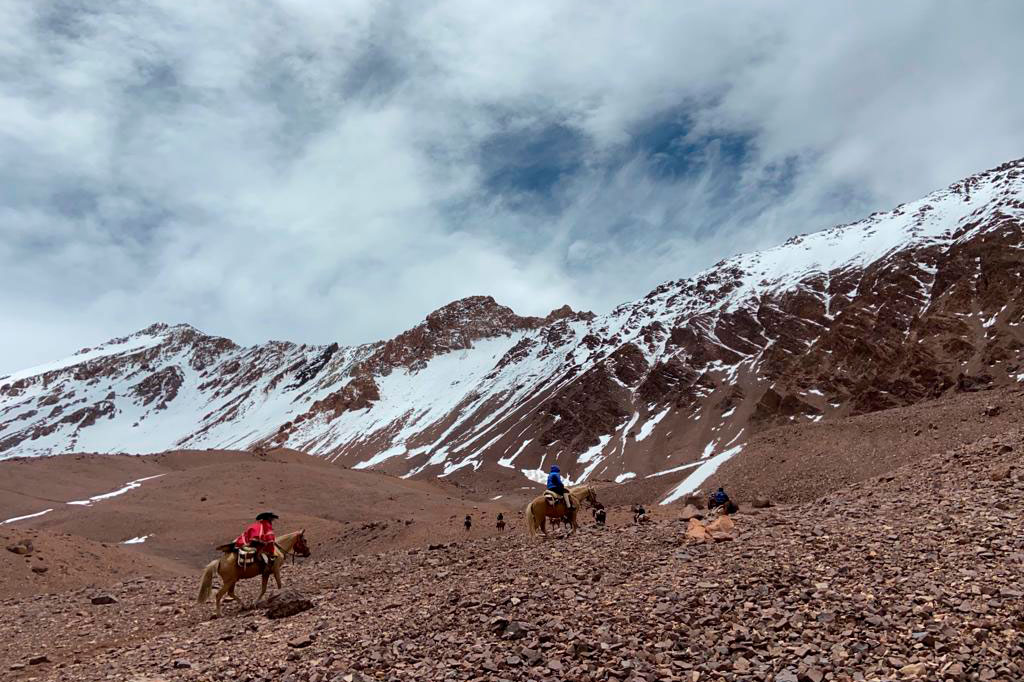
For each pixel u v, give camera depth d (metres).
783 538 15.27
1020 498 15.11
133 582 27.75
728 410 172.62
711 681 9.48
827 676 9.11
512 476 156.25
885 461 52.44
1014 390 58.38
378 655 11.30
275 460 124.88
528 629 11.55
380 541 50.75
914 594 10.94
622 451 174.75
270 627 14.87
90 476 101.19
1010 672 8.57
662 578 13.63
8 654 17.03
